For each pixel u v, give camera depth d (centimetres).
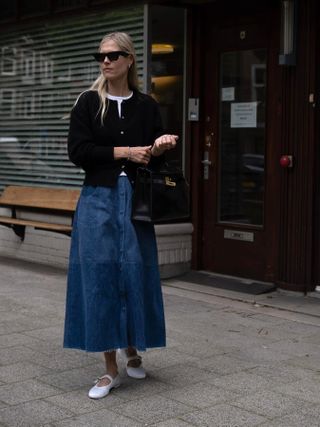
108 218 413
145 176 414
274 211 692
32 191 854
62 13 825
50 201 823
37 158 870
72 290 421
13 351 501
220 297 670
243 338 539
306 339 539
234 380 445
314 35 639
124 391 425
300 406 402
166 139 402
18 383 437
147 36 733
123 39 420
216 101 746
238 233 729
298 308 625
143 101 432
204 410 396
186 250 761
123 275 414
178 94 763
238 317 600
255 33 707
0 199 890
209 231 759
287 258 669
